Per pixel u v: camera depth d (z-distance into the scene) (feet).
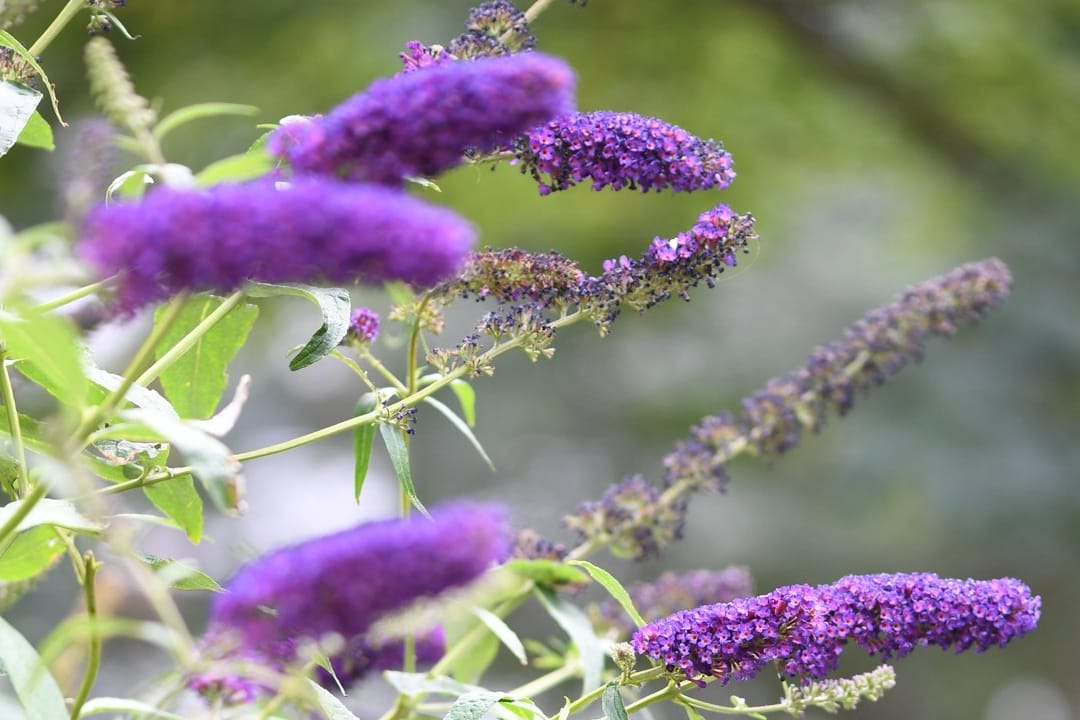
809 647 5.13
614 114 5.27
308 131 4.90
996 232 17.87
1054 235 17.75
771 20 16.51
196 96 15.89
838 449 17.78
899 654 5.19
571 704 5.21
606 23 16.34
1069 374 17.33
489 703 5.21
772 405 6.07
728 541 19.43
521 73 4.86
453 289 5.46
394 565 4.66
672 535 5.97
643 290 5.43
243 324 5.48
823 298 19.12
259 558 4.72
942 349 17.46
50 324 4.75
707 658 5.13
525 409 20.17
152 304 4.69
